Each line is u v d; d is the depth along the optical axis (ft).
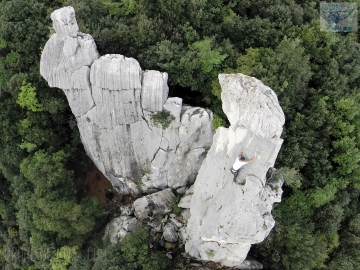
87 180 107.24
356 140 94.89
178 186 99.76
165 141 87.56
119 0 95.71
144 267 89.15
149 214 98.94
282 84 82.64
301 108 92.89
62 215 91.61
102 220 105.91
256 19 89.15
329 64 95.20
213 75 84.64
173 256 96.17
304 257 87.56
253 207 70.59
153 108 81.61
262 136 63.62
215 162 74.49
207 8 89.66
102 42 84.94
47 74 79.61
